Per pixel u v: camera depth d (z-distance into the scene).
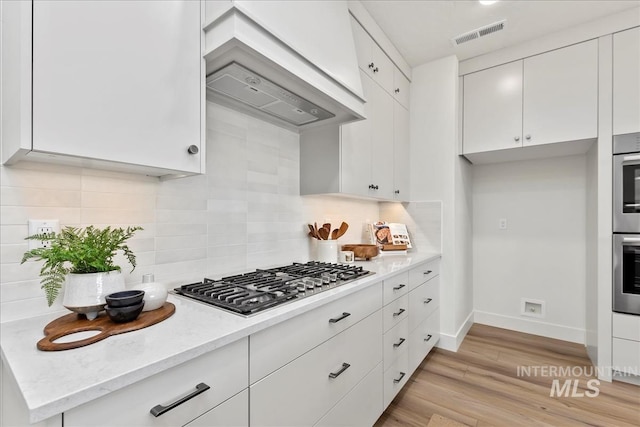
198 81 1.13
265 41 1.15
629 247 2.11
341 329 1.32
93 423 0.59
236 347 0.87
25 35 0.75
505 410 1.82
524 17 2.24
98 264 0.93
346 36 1.74
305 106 1.62
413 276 2.14
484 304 3.30
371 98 2.24
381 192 2.38
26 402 0.52
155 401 0.68
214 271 1.55
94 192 1.12
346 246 2.39
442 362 2.43
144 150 0.97
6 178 0.93
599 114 2.26
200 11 1.14
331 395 1.26
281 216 1.96
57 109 0.79
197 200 1.48
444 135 2.79
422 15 2.20
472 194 3.36
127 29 0.93
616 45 2.21
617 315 2.14
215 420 0.81
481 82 2.78
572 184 2.88
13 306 0.94
